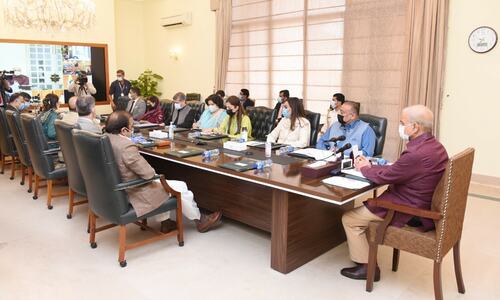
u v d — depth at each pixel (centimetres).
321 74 629
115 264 275
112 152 254
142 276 259
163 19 881
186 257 286
